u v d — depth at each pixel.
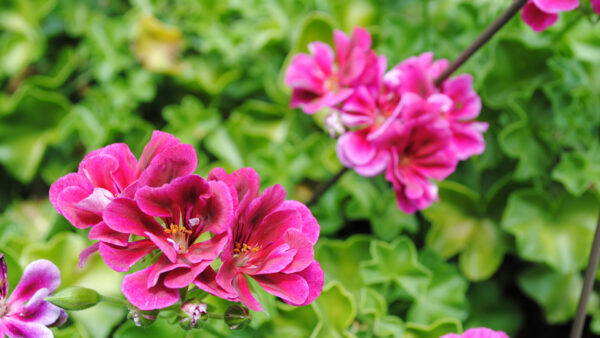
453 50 0.73
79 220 0.53
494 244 0.69
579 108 0.70
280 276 0.53
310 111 0.62
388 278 0.66
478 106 0.62
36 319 0.54
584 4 0.58
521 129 0.69
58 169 0.75
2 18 0.77
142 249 0.53
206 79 0.76
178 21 0.78
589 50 0.72
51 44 0.79
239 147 0.74
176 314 0.55
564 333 0.71
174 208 0.53
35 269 0.55
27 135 0.75
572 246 0.68
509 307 0.70
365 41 0.61
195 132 0.74
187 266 0.52
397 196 0.60
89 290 0.54
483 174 0.71
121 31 0.76
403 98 0.59
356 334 0.65
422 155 0.60
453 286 0.67
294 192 0.72
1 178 0.75
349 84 0.61
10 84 0.78
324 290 0.64
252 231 0.54
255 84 0.76
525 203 0.68
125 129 0.73
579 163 0.68
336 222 0.70
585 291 0.59
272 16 0.75
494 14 0.72
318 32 0.73
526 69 0.71
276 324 0.64
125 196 0.52
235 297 0.52
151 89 0.75
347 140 0.60
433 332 0.64
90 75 0.77
